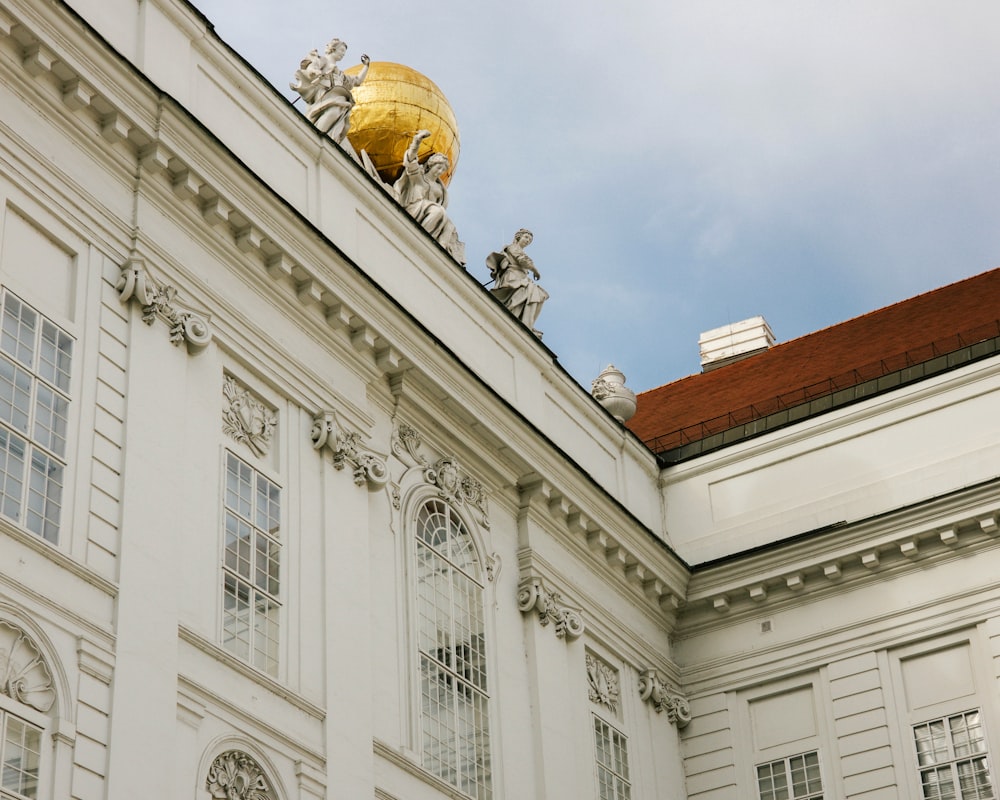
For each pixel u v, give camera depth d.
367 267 31.97
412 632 30.06
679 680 38.16
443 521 32.22
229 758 25.19
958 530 36.44
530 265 37.81
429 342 31.80
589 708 34.41
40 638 22.91
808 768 36.47
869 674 36.56
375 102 40.56
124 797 23.05
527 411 35.38
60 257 25.88
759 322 51.97
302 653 27.33
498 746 31.36
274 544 27.75
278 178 30.64
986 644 35.69
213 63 29.84
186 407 26.86
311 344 30.00
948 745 35.41
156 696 24.11
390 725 28.80
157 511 25.41
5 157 25.34
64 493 24.23
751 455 39.97
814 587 37.59
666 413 45.81
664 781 36.31
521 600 33.53
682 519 40.06
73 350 25.31
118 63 26.78
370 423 30.67
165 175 27.70
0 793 21.73
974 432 38.06
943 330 42.84
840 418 39.41
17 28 25.62
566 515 35.03
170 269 27.42
